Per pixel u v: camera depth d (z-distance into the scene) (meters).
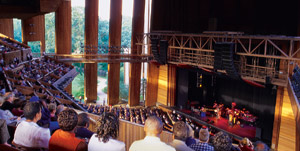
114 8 29.94
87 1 29.00
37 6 15.00
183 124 3.30
